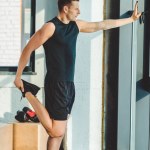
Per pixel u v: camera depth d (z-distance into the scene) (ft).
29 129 17.26
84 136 19.15
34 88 14.70
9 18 19.30
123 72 18.42
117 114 18.62
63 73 14.07
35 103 14.52
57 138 14.65
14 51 19.33
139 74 18.70
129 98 18.44
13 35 19.30
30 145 17.29
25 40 19.27
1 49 19.39
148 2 18.31
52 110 14.25
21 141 17.37
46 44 14.07
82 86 19.03
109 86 18.88
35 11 19.24
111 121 18.94
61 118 14.28
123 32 18.24
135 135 18.84
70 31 14.10
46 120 14.30
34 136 17.22
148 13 18.34
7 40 19.33
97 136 19.10
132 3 18.07
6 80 19.48
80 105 19.08
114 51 18.65
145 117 18.69
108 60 18.79
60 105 14.17
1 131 16.33
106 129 19.03
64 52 14.01
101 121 19.01
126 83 18.44
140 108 18.70
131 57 18.28
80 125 19.12
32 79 19.48
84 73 18.98
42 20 19.27
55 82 14.08
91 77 18.95
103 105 18.94
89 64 18.90
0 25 19.33
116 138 18.74
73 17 14.15
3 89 19.54
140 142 18.83
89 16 18.60
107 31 18.67
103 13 18.53
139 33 18.53
